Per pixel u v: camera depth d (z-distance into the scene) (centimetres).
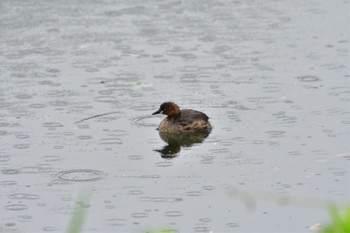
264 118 2331
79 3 3669
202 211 1758
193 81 2667
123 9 3569
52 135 2223
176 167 2000
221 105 2452
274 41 3097
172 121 2262
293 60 2864
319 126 2256
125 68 2814
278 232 1661
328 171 1950
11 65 2862
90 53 2984
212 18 3419
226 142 2167
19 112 2411
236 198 1816
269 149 2105
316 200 1795
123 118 2362
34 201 1819
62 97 2534
